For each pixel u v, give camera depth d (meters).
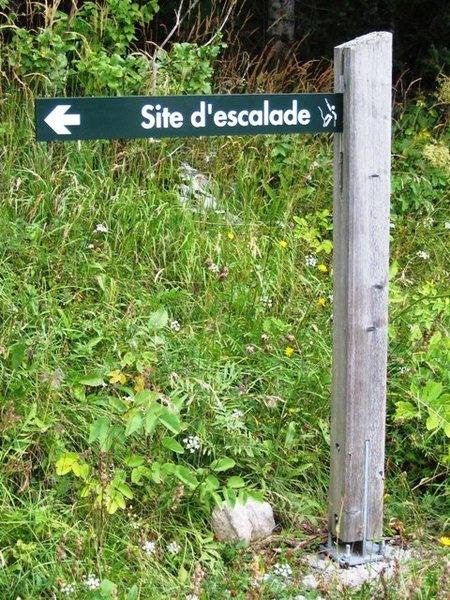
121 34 4.47
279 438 3.07
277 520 2.90
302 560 2.73
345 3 6.38
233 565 2.69
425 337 3.39
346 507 2.75
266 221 4.07
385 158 2.68
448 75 5.77
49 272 3.46
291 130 2.66
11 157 3.86
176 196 3.93
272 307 3.57
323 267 3.82
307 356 3.34
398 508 2.95
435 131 5.04
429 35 6.20
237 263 3.66
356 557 2.76
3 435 2.74
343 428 2.74
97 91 4.26
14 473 2.74
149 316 3.30
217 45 4.70
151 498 2.78
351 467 2.75
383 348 2.75
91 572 2.50
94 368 3.04
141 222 3.74
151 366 3.03
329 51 6.36
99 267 3.46
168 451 2.90
